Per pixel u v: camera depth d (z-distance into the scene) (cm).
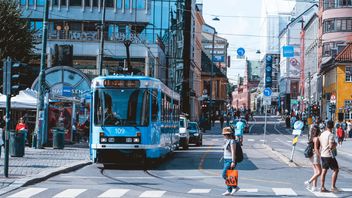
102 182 2281
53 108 4469
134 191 1981
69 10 8456
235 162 1931
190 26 10700
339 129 5875
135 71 7512
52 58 7388
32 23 8344
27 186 2091
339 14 10288
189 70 10738
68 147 4331
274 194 1958
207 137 7494
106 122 2834
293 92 15675
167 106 3419
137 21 8556
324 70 10450
